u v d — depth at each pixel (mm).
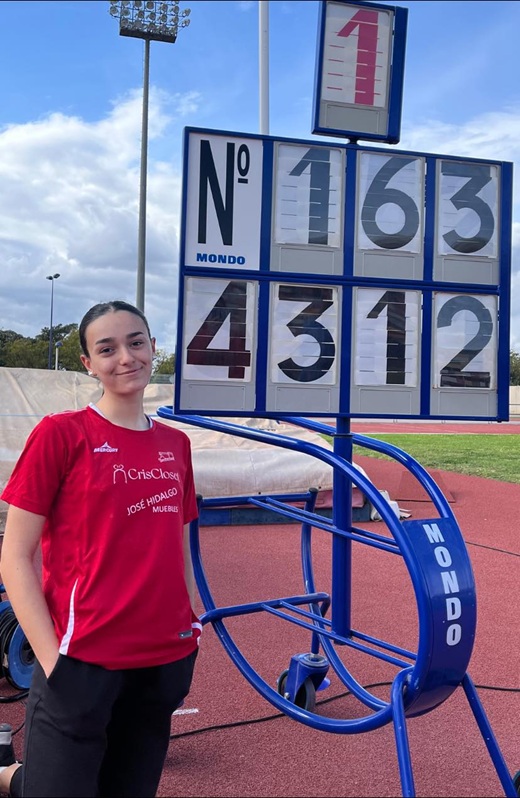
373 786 2949
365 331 3076
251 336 2980
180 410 2906
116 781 2186
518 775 2727
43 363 60500
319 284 3035
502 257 3197
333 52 3107
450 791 2934
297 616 5020
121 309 2184
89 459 2008
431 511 9758
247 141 2965
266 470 8203
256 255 2973
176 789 2895
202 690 3828
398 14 3174
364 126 3160
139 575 2004
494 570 6621
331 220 3045
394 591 5738
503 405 3199
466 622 2518
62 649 1931
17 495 1983
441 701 2637
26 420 8484
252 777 2996
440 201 3133
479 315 3180
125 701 2129
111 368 2125
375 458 17328
